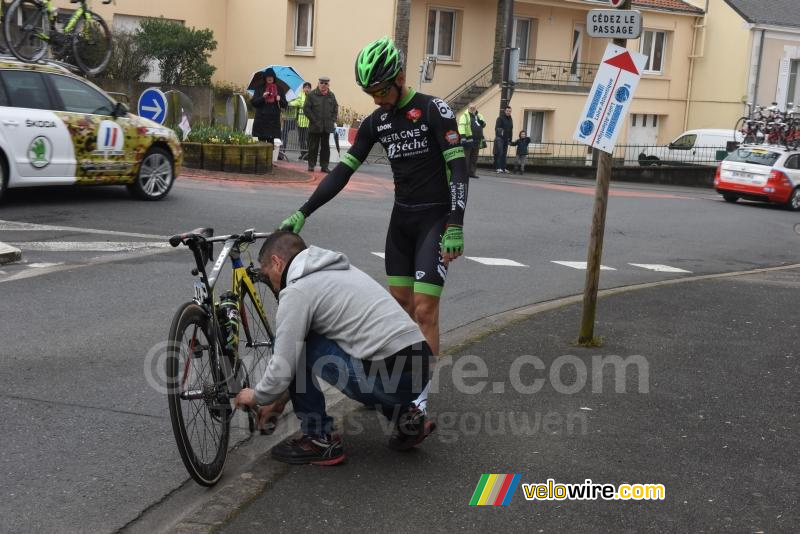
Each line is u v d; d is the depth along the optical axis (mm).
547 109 33000
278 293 4691
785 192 23578
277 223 12273
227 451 4738
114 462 4551
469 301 8766
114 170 12414
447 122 4969
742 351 7047
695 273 12023
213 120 28125
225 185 15891
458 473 4520
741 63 36938
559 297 9281
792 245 16188
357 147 5203
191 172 16922
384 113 5105
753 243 15938
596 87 6742
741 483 4508
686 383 6109
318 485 4336
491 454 4770
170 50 29047
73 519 3961
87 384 5605
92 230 10820
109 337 6633
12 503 4066
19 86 11367
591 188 25562
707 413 5520
